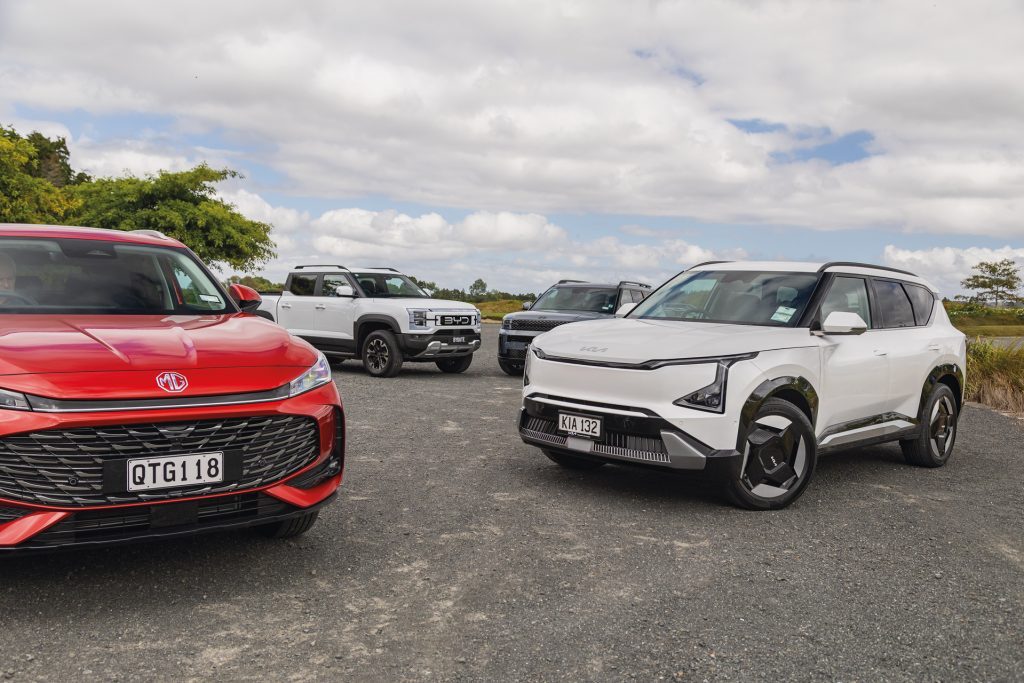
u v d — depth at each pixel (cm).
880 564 403
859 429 576
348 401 919
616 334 536
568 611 331
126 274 455
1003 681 278
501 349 1235
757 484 496
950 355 665
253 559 386
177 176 5316
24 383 304
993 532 467
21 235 454
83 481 307
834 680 274
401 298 1255
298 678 267
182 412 322
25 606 322
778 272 599
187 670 271
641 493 533
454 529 443
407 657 285
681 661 286
